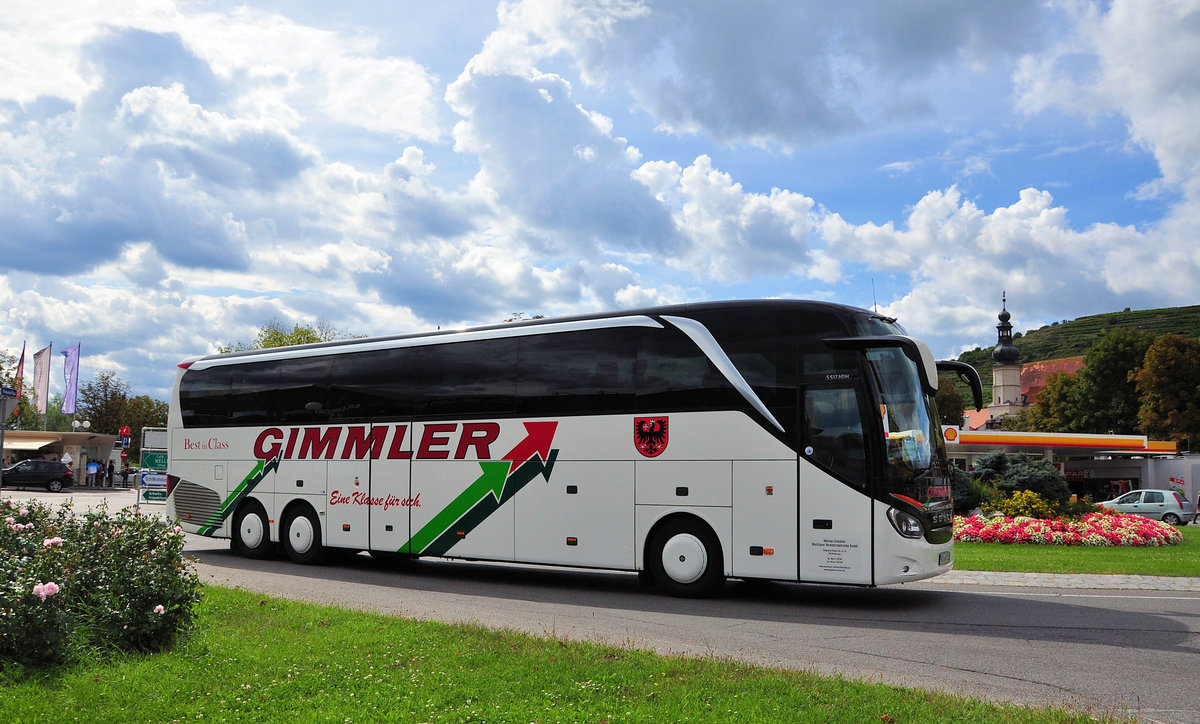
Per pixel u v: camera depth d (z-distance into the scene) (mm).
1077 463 62594
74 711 6055
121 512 9281
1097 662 8789
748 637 10023
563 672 7355
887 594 13664
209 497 18844
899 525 11734
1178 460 59312
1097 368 78000
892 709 6434
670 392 13258
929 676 8117
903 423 12141
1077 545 22578
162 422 79688
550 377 14414
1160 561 18406
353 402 16828
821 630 10523
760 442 12523
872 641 9844
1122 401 76188
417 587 14453
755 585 14695
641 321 13711
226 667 7363
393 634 8859
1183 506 45281
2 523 9008
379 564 17812
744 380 12758
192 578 8641
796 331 12594
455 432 15352
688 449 13008
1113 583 14945
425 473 15633
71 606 7699
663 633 10172
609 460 13648
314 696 6617
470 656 7898
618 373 13766
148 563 8406
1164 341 71375
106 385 78312
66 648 7258
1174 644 9719
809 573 12078
